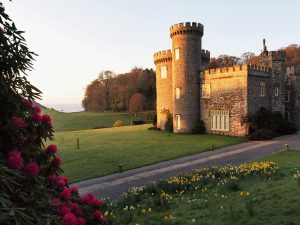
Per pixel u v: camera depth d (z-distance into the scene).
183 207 9.59
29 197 3.31
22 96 3.98
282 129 35.06
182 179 13.24
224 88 35.03
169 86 42.59
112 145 30.09
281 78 37.00
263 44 37.78
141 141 32.38
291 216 7.56
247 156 22.16
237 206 8.88
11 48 3.72
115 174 18.27
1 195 2.88
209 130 37.06
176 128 39.06
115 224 8.43
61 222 3.51
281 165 16.75
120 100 99.69
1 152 3.56
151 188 12.03
